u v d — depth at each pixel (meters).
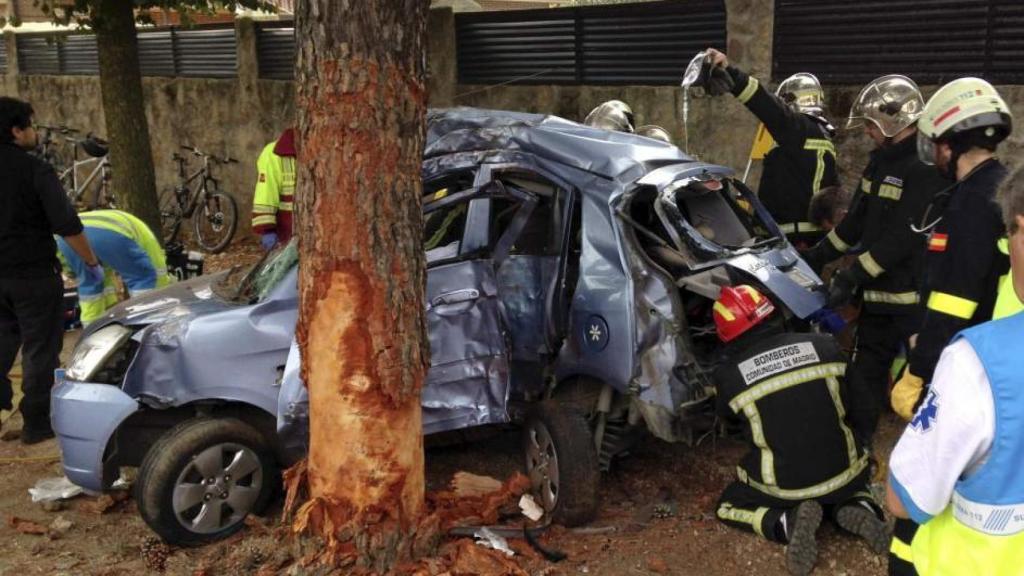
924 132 3.56
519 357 4.71
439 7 8.95
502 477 4.96
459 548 3.85
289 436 4.17
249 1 9.08
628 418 4.54
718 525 4.26
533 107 8.39
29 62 14.76
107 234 6.17
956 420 1.88
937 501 1.96
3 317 5.65
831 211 5.40
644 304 4.21
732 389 4.01
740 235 4.77
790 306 4.26
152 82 12.27
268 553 4.04
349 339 3.56
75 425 4.37
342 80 3.39
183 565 4.14
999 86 5.80
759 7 6.86
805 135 5.52
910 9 6.18
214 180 11.61
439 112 5.34
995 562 1.92
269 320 4.40
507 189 4.71
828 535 4.12
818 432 3.93
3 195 5.31
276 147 6.46
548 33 8.23
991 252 3.30
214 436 4.26
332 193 3.48
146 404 4.36
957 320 3.36
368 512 3.67
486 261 4.44
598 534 4.21
